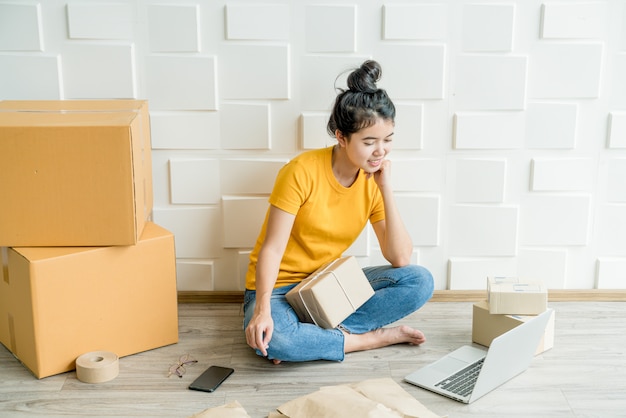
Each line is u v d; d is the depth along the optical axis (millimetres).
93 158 1907
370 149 2004
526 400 1889
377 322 2227
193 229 2439
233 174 2391
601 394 1920
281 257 2080
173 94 2314
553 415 1823
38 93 2299
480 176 2412
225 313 2418
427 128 2371
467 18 2277
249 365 2080
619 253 2500
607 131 2389
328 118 2340
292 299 2080
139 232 2039
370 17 2271
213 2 2250
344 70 2307
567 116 2367
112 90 2303
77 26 2254
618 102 2365
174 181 2389
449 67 2318
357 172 2129
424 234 2459
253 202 2412
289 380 1999
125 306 2070
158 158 2375
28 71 2279
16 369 2045
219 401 1894
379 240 2266
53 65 2273
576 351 2150
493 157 2404
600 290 2506
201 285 2488
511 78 2328
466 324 2348
